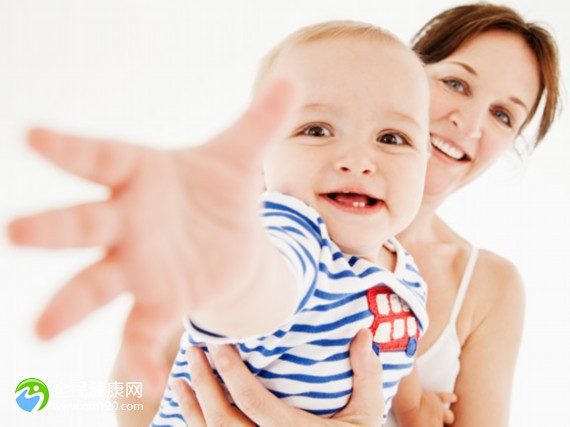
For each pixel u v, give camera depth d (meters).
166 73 2.29
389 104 0.85
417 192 0.88
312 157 0.83
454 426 1.32
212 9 2.29
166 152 0.39
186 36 2.29
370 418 0.82
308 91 0.85
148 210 0.37
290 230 0.75
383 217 0.84
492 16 1.29
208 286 0.40
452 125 1.27
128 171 0.37
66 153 0.33
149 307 0.37
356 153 0.82
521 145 1.63
